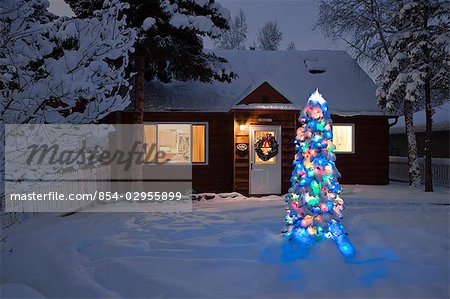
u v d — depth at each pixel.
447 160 17.94
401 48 16.41
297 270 6.20
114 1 6.50
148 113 17.03
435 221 9.74
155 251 7.47
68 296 5.47
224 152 17.48
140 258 6.99
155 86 18.36
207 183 17.38
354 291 5.52
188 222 10.30
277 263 6.66
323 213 7.38
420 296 5.33
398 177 22.59
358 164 18.33
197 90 18.30
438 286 5.64
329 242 7.11
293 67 20.97
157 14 13.78
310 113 7.64
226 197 15.63
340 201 7.57
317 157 7.46
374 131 18.44
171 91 18.06
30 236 8.49
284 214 11.24
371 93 19.31
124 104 6.16
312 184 7.41
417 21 15.84
